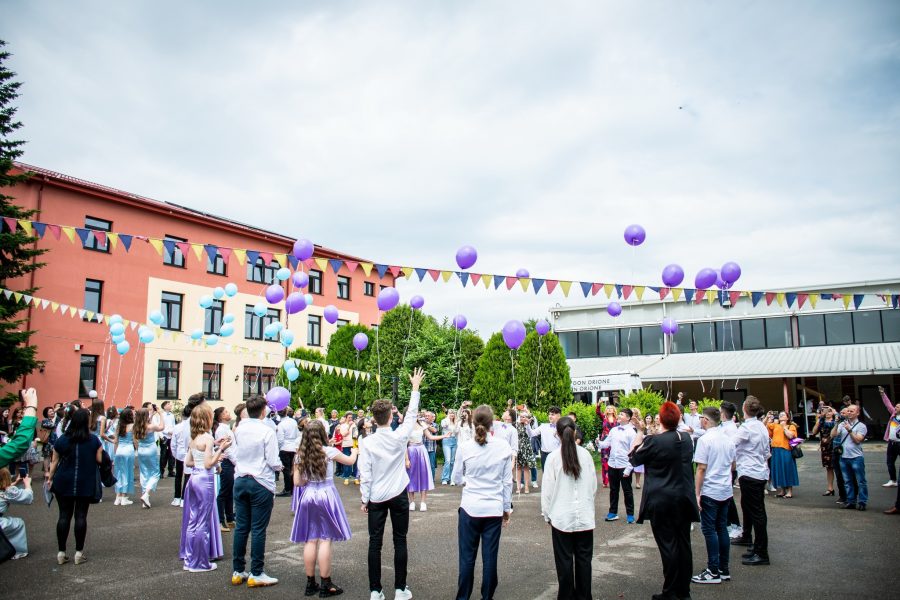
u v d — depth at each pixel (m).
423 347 23.84
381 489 5.15
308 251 9.70
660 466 5.17
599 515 9.34
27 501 6.93
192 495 6.38
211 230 26.81
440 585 5.68
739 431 6.54
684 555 5.02
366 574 6.09
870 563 6.31
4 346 16.31
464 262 9.66
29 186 21.12
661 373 25.66
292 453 12.02
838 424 10.09
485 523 4.90
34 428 4.87
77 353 21.94
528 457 12.02
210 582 5.84
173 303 25.39
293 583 5.82
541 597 5.35
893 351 23.34
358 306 34.00
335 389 23.33
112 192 23.12
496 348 19.83
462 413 13.75
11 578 5.98
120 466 10.46
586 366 29.12
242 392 27.50
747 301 27.17
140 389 23.73
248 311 28.17
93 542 7.57
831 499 10.73
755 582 5.65
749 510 6.38
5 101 16.89
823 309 25.67
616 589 5.56
